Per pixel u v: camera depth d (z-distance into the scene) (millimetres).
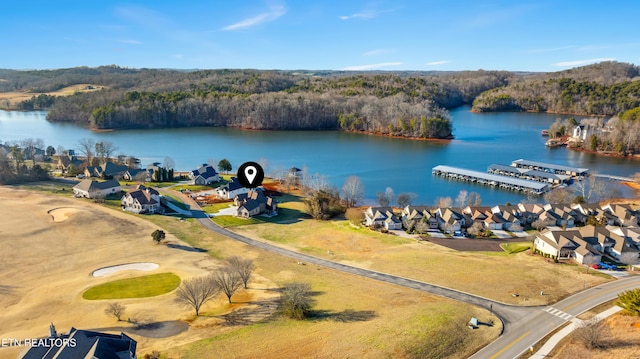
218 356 51844
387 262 87562
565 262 85812
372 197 150875
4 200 121688
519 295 69562
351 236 106188
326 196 128500
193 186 154125
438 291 72125
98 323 60938
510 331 58188
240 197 131000
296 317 62781
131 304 67250
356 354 51594
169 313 64500
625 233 96625
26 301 68125
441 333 56188
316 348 53281
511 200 148875
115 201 127625
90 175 160125
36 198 125125
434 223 113375
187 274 79812
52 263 84438
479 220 114875
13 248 90000
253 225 114125
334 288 74250
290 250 95812
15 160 179875
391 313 63031
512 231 112625
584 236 91438
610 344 53406
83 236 98938
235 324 61125
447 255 91438
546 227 113125
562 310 64188
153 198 122312
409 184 168250
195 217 119188
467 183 171000
